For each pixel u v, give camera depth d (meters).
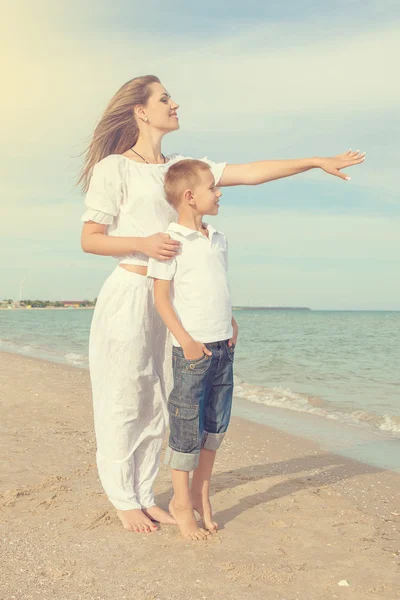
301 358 15.27
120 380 2.97
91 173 3.19
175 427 2.87
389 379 10.70
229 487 3.87
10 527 3.02
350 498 3.70
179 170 2.84
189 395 2.81
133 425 3.04
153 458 3.17
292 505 3.51
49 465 4.25
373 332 33.97
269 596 2.33
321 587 2.42
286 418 6.74
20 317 66.25
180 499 2.93
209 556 2.70
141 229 2.95
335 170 3.05
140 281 2.95
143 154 3.11
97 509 3.31
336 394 8.80
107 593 2.32
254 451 5.05
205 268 2.83
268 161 3.18
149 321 2.99
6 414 6.31
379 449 5.20
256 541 2.90
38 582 2.41
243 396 8.44
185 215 2.88
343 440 5.57
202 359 2.78
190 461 2.88
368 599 2.33
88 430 5.57
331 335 29.88
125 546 2.80
